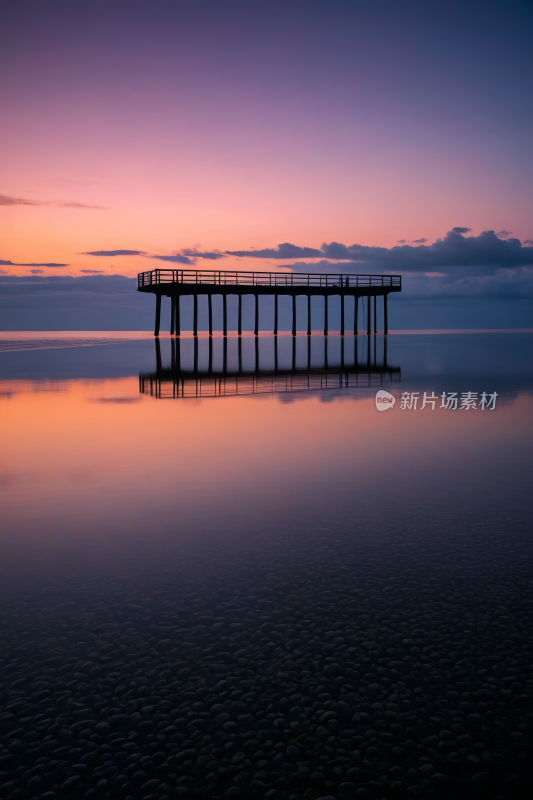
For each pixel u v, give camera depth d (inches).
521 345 1513.3
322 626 122.9
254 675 107.7
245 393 533.6
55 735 93.7
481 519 185.6
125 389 563.2
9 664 110.7
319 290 1524.4
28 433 340.5
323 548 162.7
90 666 110.3
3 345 1565.0
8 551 162.2
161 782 85.0
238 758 89.5
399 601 132.7
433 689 103.7
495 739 92.6
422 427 359.9
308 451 290.5
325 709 99.1
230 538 170.9
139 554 159.6
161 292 1510.8
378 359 980.6
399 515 189.9
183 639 118.6
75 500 209.3
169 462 267.1
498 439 320.5
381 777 85.8
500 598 133.8
